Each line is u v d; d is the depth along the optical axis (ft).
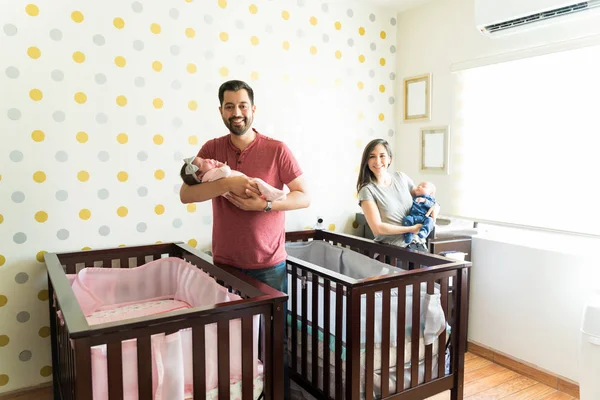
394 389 6.53
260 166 6.46
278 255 6.69
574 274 7.69
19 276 7.35
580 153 7.82
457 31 9.79
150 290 7.81
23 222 7.29
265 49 9.20
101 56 7.65
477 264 9.29
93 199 7.79
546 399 7.65
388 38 11.07
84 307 6.75
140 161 8.14
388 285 6.20
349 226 10.77
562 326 7.89
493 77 9.14
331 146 10.32
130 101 7.95
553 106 8.16
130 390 4.59
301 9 9.60
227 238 6.55
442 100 10.21
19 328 7.42
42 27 7.17
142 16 7.93
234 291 6.54
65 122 7.46
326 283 6.42
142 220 8.25
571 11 7.31
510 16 7.86
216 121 8.78
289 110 9.62
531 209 8.63
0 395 7.39
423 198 8.10
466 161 9.78
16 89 7.07
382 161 8.01
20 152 7.18
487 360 9.16
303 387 7.20
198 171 5.85
